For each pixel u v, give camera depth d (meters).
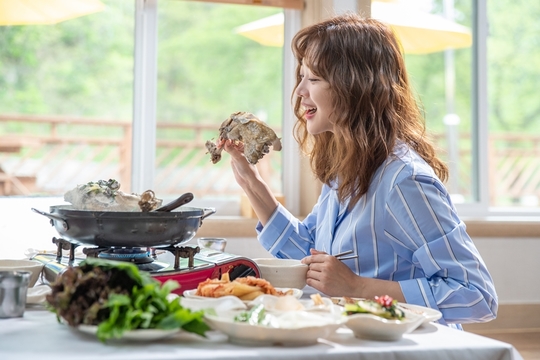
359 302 1.02
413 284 1.35
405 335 1.02
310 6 3.07
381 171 1.49
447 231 1.38
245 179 1.76
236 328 0.91
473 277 1.34
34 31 3.39
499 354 0.95
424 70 3.65
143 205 1.35
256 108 3.22
